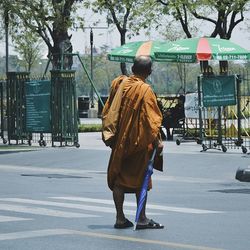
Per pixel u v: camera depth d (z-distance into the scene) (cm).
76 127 5066
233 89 4438
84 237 1830
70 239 1806
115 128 1883
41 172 3806
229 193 2853
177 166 3841
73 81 5059
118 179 1908
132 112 1864
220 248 1689
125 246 1719
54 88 5100
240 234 1877
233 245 1728
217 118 4819
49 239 1809
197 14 8175
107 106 1908
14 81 5359
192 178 3450
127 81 1886
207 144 4909
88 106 11350
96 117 11319
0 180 3397
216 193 2853
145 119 1864
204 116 4722
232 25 8269
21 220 2114
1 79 5634
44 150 4825
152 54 5584
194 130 5497
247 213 2270
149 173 1888
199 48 5238
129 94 1870
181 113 5575
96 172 3778
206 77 4497
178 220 2114
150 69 1906
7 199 2645
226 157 4153
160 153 1898
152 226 1948
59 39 7969
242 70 5262
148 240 1786
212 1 7750
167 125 5606
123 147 1872
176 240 1791
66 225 2020
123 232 1898
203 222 2077
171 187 3095
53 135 5112
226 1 7844
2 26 9231
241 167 3381
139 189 1902
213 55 5219
